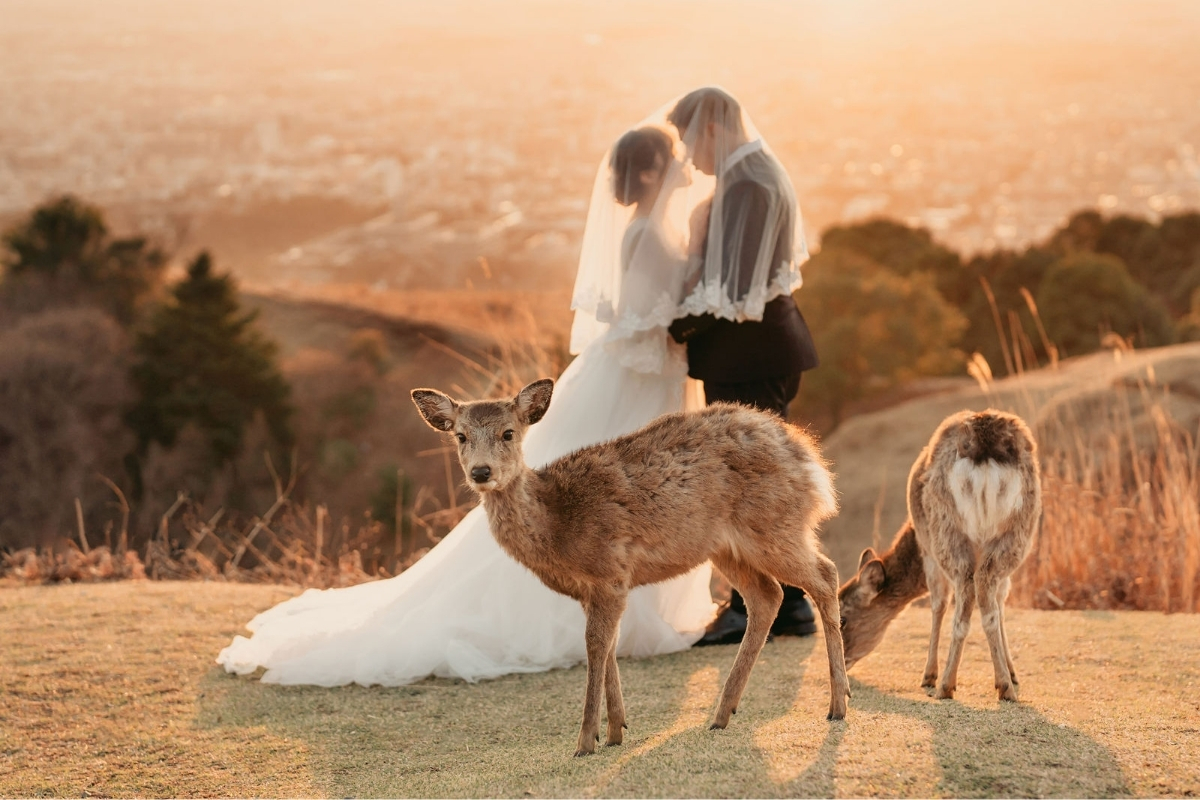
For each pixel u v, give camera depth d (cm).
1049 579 652
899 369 2519
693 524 377
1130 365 1266
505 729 399
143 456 2217
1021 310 2836
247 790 352
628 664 483
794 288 501
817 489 386
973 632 512
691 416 398
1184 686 412
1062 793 293
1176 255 3447
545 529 370
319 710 429
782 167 488
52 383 2184
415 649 467
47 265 2572
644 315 477
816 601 380
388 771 360
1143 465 877
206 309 2373
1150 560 657
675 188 480
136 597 590
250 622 528
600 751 352
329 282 3747
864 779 302
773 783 300
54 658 485
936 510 406
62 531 2009
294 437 2333
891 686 426
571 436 502
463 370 983
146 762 380
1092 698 396
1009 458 389
